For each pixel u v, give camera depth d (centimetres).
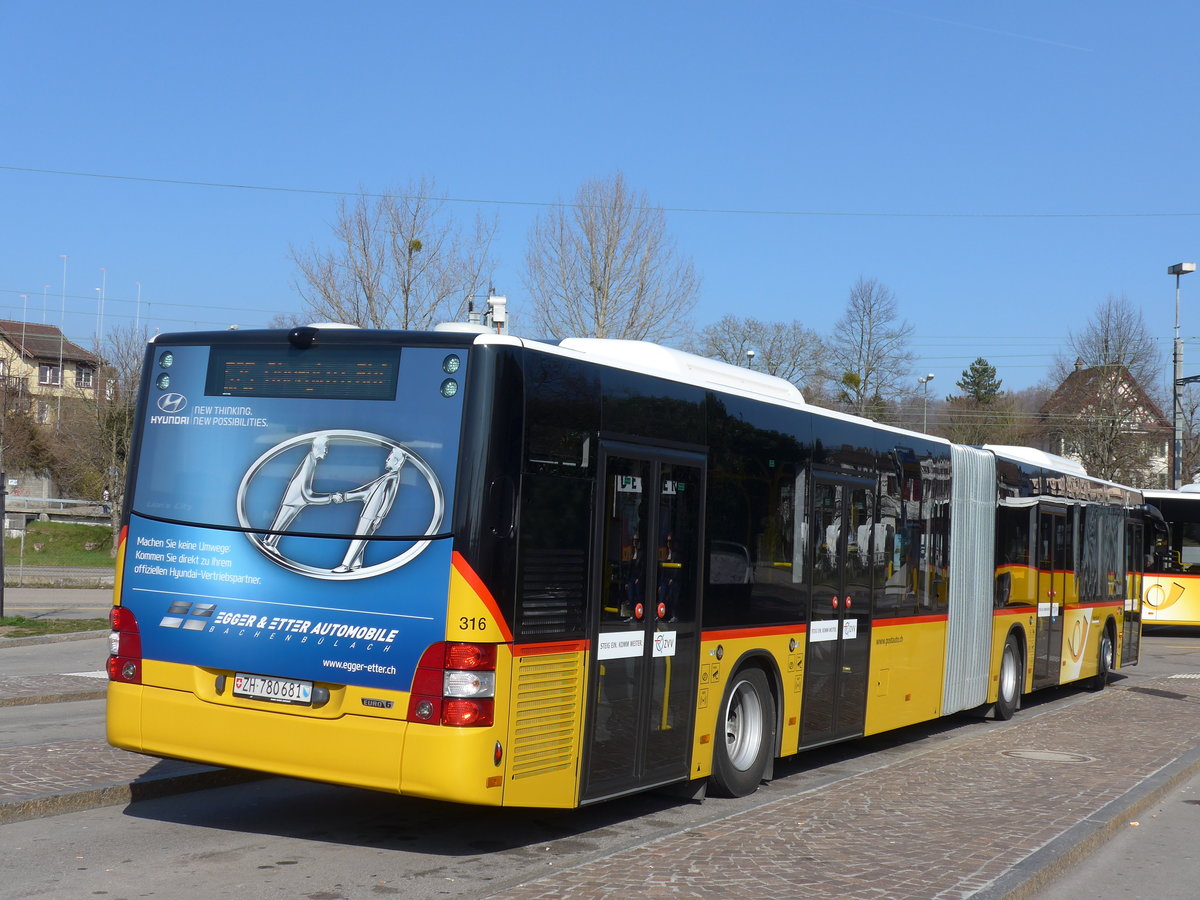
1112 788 1049
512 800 704
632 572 810
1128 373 5544
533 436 725
